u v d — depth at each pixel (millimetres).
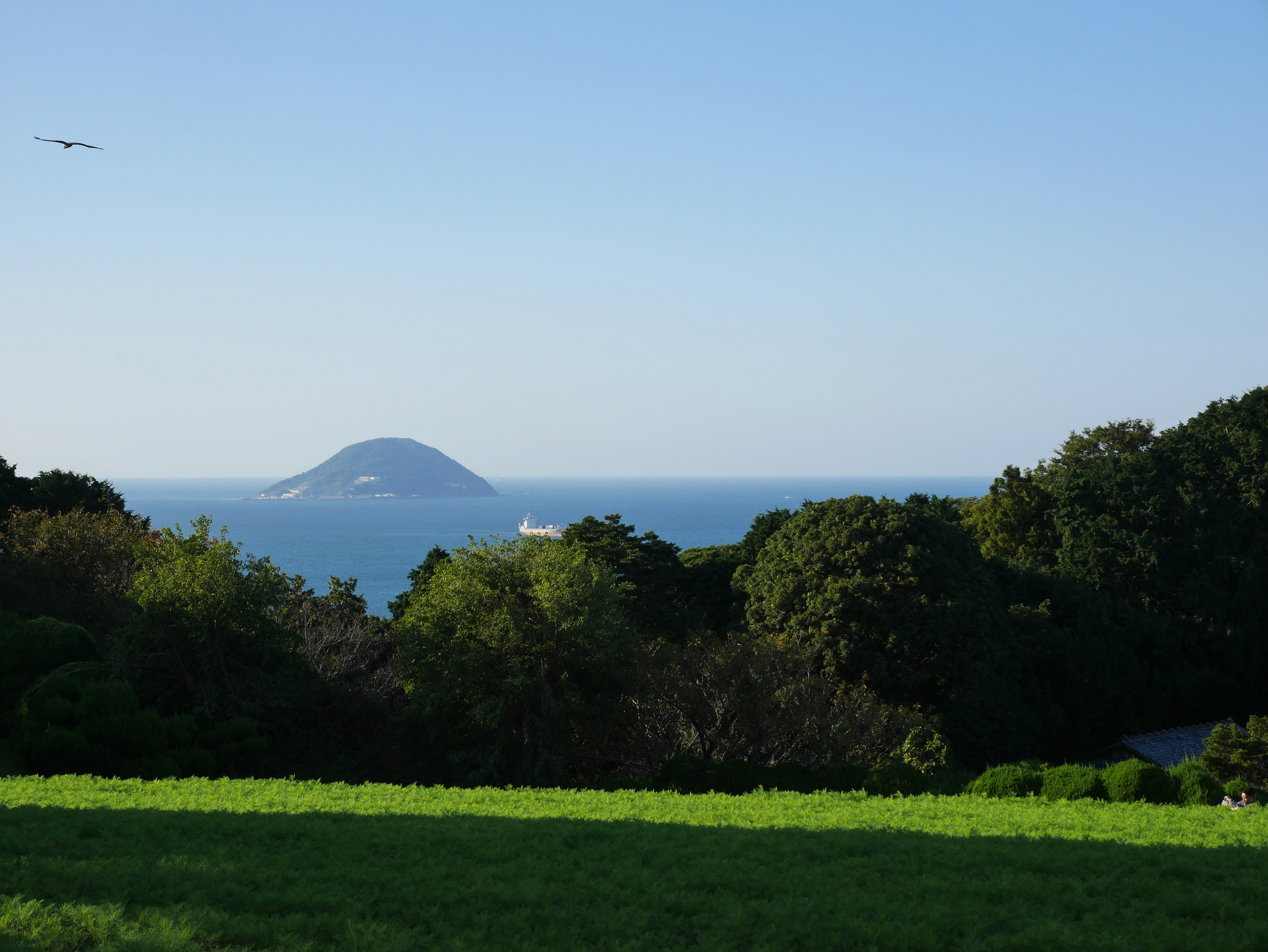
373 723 37562
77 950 9602
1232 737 34688
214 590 32250
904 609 42094
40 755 26188
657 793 24875
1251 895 12844
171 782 24469
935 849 16078
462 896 12227
